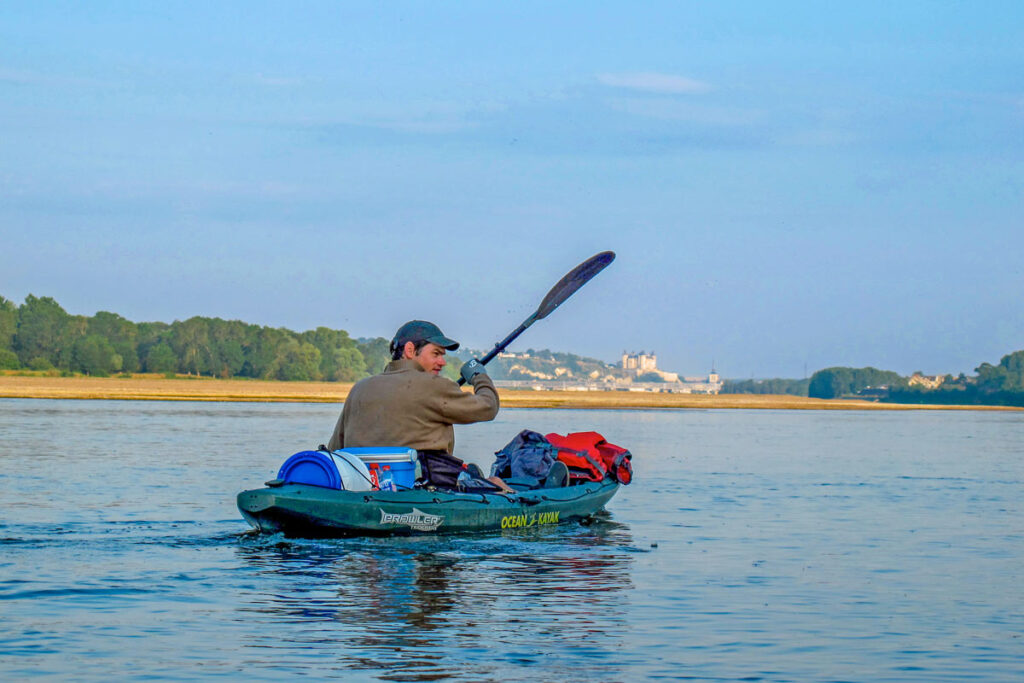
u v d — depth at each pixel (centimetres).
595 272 1403
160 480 1550
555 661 592
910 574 888
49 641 618
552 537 1058
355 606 717
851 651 629
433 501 998
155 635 634
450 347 1033
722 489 1606
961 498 1525
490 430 3625
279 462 1923
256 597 741
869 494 1570
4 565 845
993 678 579
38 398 7288
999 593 809
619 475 1316
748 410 9794
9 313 14012
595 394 14212
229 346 15338
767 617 715
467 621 681
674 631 669
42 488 1419
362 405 1023
